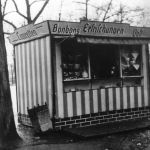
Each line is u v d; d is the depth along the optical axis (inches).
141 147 323.0
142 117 449.1
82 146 327.6
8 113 335.3
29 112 387.5
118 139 352.5
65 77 391.2
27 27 410.9
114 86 433.1
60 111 383.6
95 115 408.2
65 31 372.8
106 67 425.1
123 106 431.2
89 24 382.3
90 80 412.2
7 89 335.6
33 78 418.9
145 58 453.7
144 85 451.8
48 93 389.7
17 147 331.3
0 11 333.1
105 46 422.9
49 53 382.9
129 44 429.4
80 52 403.5
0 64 331.3
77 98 395.9
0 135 330.6
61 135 379.6
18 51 452.4
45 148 323.9
